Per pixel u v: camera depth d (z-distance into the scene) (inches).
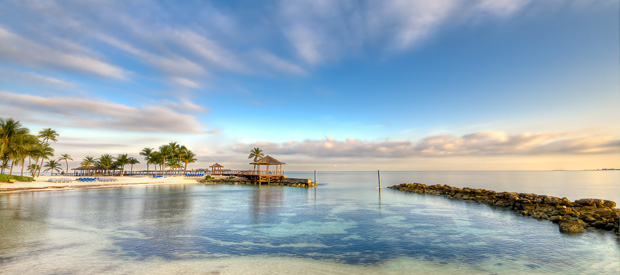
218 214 1002.1
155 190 2037.4
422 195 1790.1
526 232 756.0
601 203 998.4
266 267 486.6
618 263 515.2
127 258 517.3
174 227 782.5
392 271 478.6
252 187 2460.6
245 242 646.5
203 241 647.1
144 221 856.3
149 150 4318.4
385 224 859.4
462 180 4458.7
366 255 562.6
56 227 752.3
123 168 4298.7
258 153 3415.4
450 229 794.8
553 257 550.0
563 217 893.8
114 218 896.9
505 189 2519.7
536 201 1163.9
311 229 784.3
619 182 3676.2
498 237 705.0
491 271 480.7
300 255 558.6
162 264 490.6
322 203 1357.0
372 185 3004.4
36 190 1827.0
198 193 1827.0
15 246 579.5
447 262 524.1
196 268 474.0
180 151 4264.3
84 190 1905.8
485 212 1098.7
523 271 479.8
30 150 2196.1
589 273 470.9
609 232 736.3
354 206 1259.2
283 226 820.0
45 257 512.7
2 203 1195.3
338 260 531.5
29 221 820.6
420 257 551.8
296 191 2078.0
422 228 805.9
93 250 560.1
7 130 1939.0
